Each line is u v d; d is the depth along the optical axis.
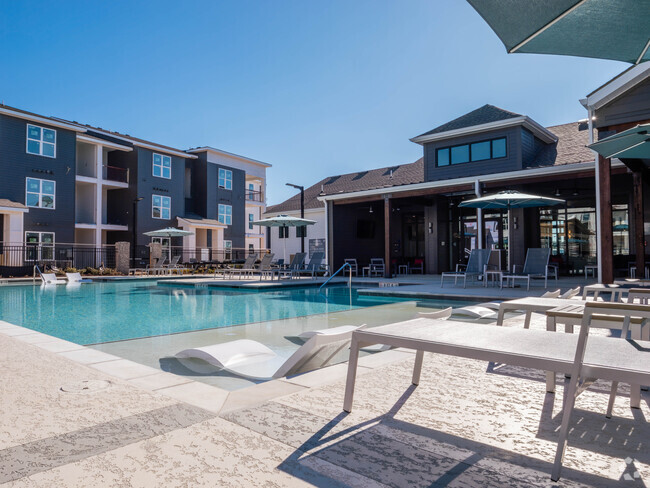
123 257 19.47
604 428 2.14
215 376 3.55
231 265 23.53
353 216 19.09
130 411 2.34
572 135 16.47
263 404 2.46
